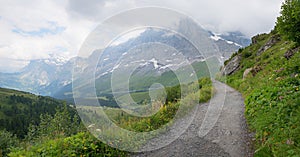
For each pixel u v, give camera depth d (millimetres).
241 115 9211
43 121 27438
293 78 9469
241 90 16484
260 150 5672
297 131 5344
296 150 4797
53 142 6910
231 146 6551
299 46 15141
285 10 14000
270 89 9430
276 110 7031
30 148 7090
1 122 73312
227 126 8039
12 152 6777
